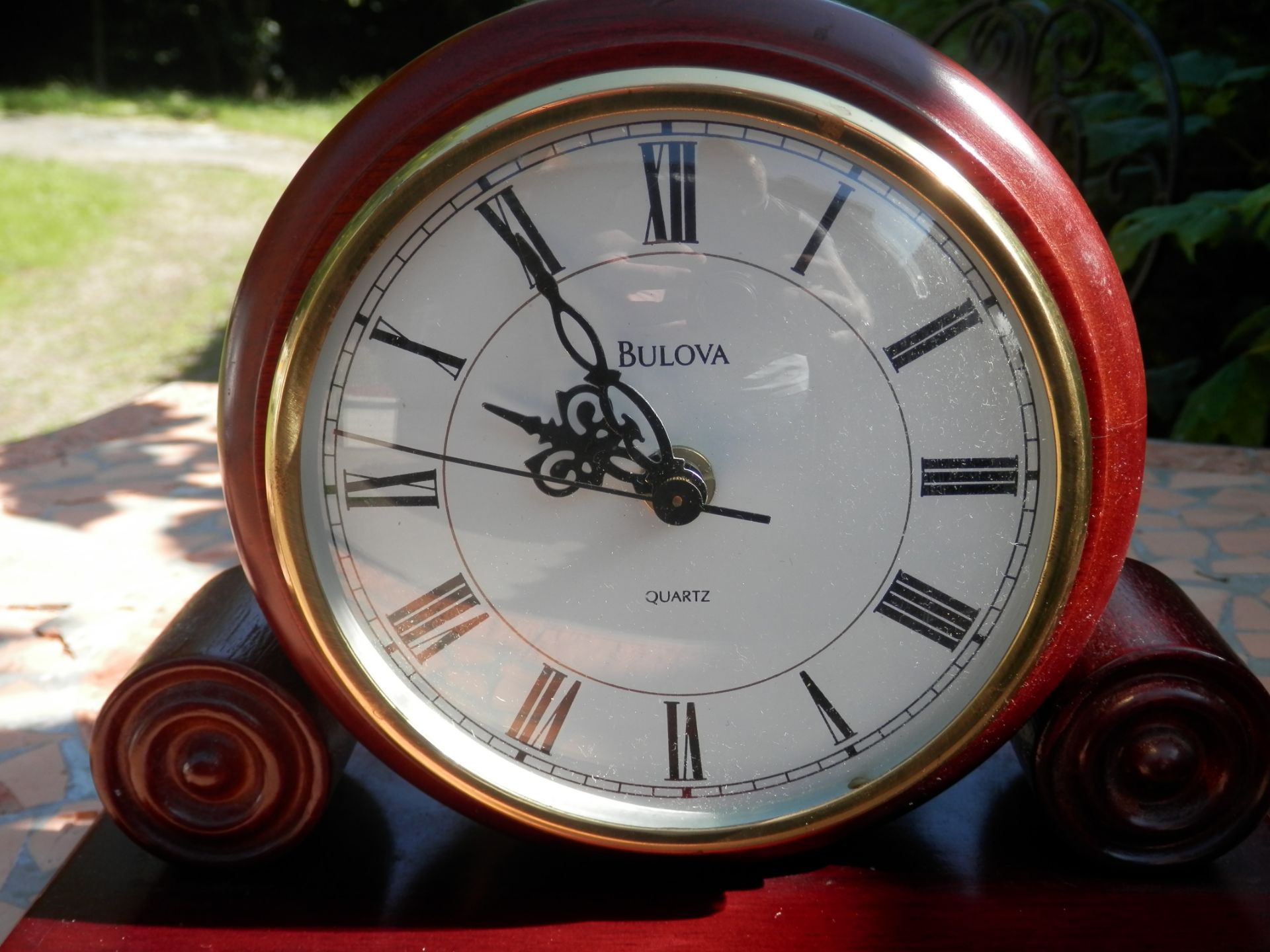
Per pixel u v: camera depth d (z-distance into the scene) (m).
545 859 1.52
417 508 1.34
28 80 16.62
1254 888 1.46
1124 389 1.30
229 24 16.36
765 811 1.40
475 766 1.38
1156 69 3.94
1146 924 1.40
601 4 1.25
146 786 1.43
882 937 1.39
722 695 1.40
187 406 3.97
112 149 11.58
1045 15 3.63
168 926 1.41
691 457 1.32
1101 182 4.08
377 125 1.26
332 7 17.28
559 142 1.24
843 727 1.40
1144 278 3.60
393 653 1.38
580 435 1.32
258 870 1.49
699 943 1.38
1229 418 3.54
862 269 1.27
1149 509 3.08
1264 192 3.21
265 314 1.29
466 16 17.38
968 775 1.66
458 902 1.45
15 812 1.96
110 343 6.54
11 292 7.39
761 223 1.26
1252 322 3.62
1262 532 2.93
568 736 1.41
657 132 1.24
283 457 1.29
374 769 1.71
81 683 2.37
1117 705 1.39
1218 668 1.38
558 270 1.28
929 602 1.36
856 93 1.23
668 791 1.42
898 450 1.32
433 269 1.28
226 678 1.40
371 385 1.30
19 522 3.11
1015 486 1.31
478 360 1.30
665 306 1.29
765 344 1.30
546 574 1.37
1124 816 1.43
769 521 1.35
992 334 1.28
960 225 1.23
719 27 1.22
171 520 3.13
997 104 1.31
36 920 1.42
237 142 12.32
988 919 1.41
